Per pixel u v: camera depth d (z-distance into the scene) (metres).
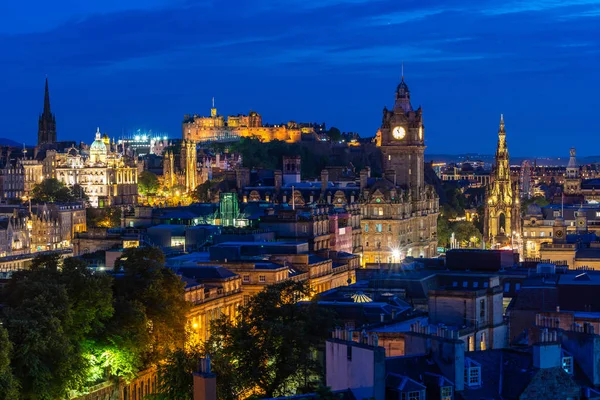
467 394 169.25
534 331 188.62
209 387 170.62
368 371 166.75
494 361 175.75
